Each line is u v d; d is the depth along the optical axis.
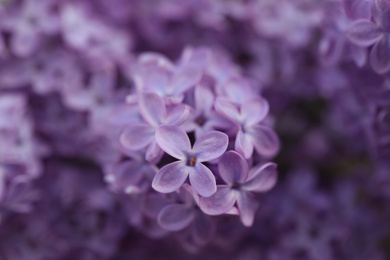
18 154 0.21
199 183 0.17
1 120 0.21
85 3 0.24
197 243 0.18
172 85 0.18
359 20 0.18
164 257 0.24
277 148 0.18
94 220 0.22
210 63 0.20
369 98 0.20
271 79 0.24
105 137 0.21
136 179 0.18
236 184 0.17
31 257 0.22
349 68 0.20
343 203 0.23
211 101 0.18
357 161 0.25
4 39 0.22
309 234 0.23
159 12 0.25
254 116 0.18
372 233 0.23
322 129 0.26
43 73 0.23
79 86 0.23
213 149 0.17
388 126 0.19
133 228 0.22
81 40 0.23
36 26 0.22
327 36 0.20
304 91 0.24
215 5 0.25
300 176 0.24
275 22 0.24
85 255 0.23
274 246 0.23
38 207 0.22
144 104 0.18
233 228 0.20
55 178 0.23
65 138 0.23
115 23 0.25
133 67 0.22
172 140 0.17
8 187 0.20
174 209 0.17
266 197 0.22
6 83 0.23
